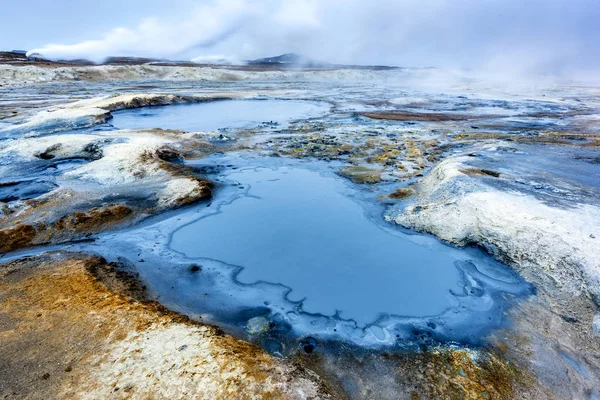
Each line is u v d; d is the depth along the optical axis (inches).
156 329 295.3
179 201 587.5
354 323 343.9
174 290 386.9
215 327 314.2
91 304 325.1
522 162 726.5
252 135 1085.8
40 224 495.8
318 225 535.5
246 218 553.9
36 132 1046.4
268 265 436.8
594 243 397.7
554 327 332.2
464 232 484.1
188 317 333.7
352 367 290.4
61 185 639.1
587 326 327.6
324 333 329.4
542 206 490.6
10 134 1018.7
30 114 1286.9
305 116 1471.5
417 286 400.2
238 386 242.2
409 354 305.0
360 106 1803.6
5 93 1854.1
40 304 323.3
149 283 397.1
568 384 273.7
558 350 306.8
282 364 274.8
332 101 1988.2
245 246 477.4
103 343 277.1
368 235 509.0
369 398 260.2
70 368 252.8
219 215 562.9
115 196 594.9
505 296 379.9
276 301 374.6
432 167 773.3
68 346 273.0
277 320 346.0
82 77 2723.9
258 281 407.2
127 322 302.2
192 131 1116.5
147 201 584.7
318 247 477.4
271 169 777.6
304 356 301.0
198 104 1756.9
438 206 547.2
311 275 418.9
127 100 1531.7
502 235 453.1
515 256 428.5
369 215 569.0
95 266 407.2
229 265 436.1
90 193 602.9
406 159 831.1
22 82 2368.4
